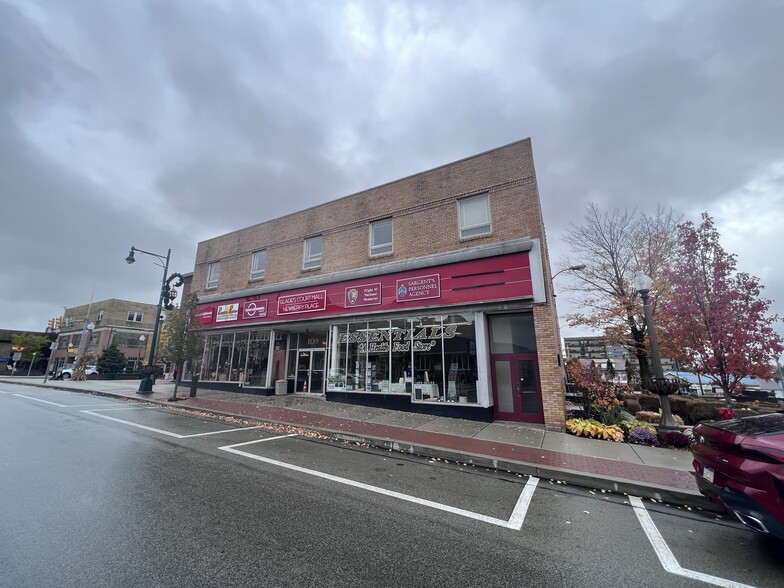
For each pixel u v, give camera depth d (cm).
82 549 325
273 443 774
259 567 308
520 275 1080
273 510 430
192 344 1465
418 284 1236
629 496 534
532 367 1077
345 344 1398
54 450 648
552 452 721
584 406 1027
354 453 726
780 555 367
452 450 716
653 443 802
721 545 388
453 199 1272
